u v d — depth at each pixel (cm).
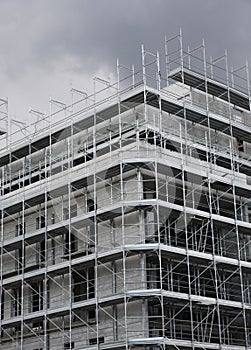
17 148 5931
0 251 5584
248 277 5284
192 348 4391
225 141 5875
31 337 5200
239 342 5047
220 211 5300
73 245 5125
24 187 5469
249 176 5912
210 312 4694
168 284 4631
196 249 4944
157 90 5116
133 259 4631
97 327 4472
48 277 5094
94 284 4884
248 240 5347
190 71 5631
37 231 5153
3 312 5500
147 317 4406
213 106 5953
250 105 5997
